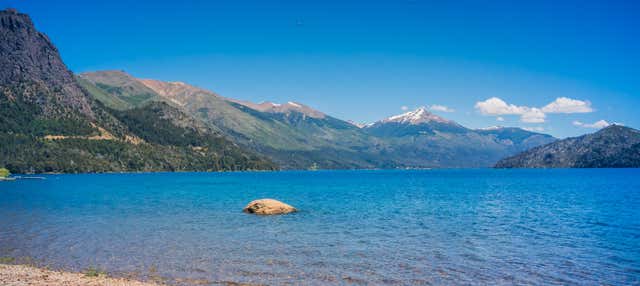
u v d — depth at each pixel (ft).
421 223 173.88
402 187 474.90
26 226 163.02
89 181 607.78
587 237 142.72
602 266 104.68
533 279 94.27
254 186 496.64
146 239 136.46
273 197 318.24
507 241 135.44
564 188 430.20
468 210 224.12
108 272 97.19
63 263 105.19
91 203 260.83
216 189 429.38
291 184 557.33
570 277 95.71
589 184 505.66
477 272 99.60
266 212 200.44
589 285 90.38
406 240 136.87
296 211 211.82
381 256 114.62
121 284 85.66
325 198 308.81
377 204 257.75
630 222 177.06
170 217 190.60
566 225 169.68
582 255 115.96
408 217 192.95
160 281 90.22
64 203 260.62
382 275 96.84
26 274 92.38
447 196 328.08
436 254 117.08
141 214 202.08
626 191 374.63
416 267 103.60
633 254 117.08
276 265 104.68
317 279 93.25
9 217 190.08
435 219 186.39
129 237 139.95
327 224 169.78
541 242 133.80
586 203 262.47
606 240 137.18
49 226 163.22
